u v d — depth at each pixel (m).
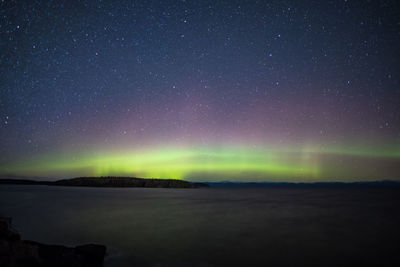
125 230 14.16
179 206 27.86
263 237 12.47
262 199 39.62
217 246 10.83
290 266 8.49
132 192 63.12
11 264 5.83
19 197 39.22
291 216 19.84
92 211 22.86
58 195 45.47
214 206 28.06
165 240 11.82
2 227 7.77
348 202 33.22
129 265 8.32
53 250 7.68
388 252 10.02
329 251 10.16
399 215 20.34
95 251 8.12
